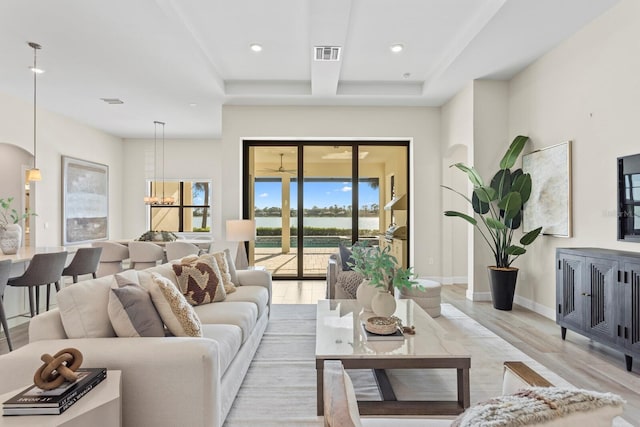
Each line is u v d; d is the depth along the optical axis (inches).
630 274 103.6
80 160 276.7
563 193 151.8
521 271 185.3
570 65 148.2
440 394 93.0
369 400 88.4
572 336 137.9
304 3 131.8
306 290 225.6
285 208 257.4
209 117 265.7
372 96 218.2
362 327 96.6
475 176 175.9
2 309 124.0
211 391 64.2
